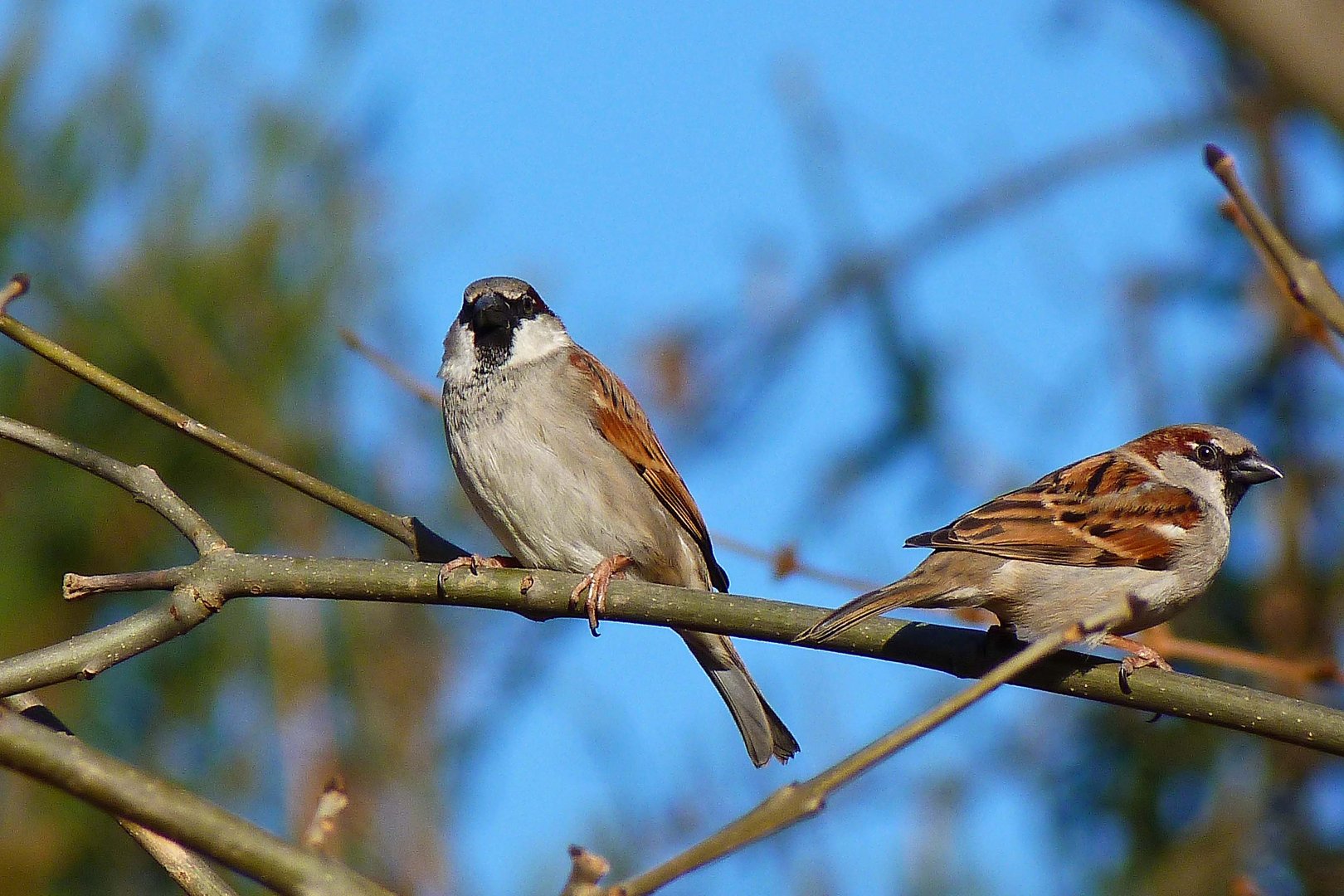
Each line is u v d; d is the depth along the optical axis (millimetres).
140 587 7277
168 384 11039
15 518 10547
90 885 10234
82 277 10953
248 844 5062
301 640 11133
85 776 5047
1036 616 8102
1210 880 10375
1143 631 8695
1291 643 10602
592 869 4840
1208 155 5895
